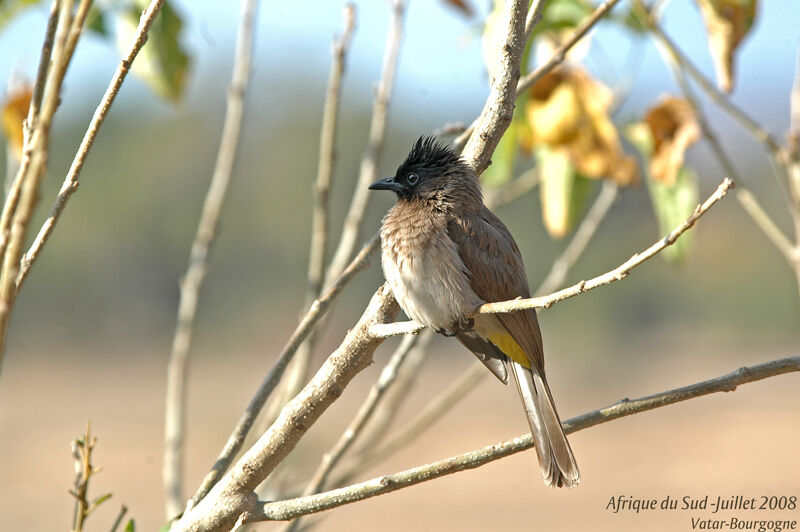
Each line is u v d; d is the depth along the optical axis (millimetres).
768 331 34312
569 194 6895
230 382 30938
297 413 4145
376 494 3967
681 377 28703
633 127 6762
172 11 6012
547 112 6348
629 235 32062
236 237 35156
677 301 34594
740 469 18234
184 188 34656
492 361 5836
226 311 35625
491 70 5570
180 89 6172
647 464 19328
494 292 5578
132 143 34219
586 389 27734
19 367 32719
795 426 22609
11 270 3135
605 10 4703
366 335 4113
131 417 25922
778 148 6293
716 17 5762
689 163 6836
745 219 33344
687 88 6453
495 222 5922
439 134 5605
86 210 33688
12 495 18516
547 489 17938
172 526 4355
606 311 34156
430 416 6117
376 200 21344
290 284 35656
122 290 35031
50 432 24156
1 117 5832
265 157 35000
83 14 3133
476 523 15531
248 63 6648
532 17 4430
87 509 3895
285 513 4086
